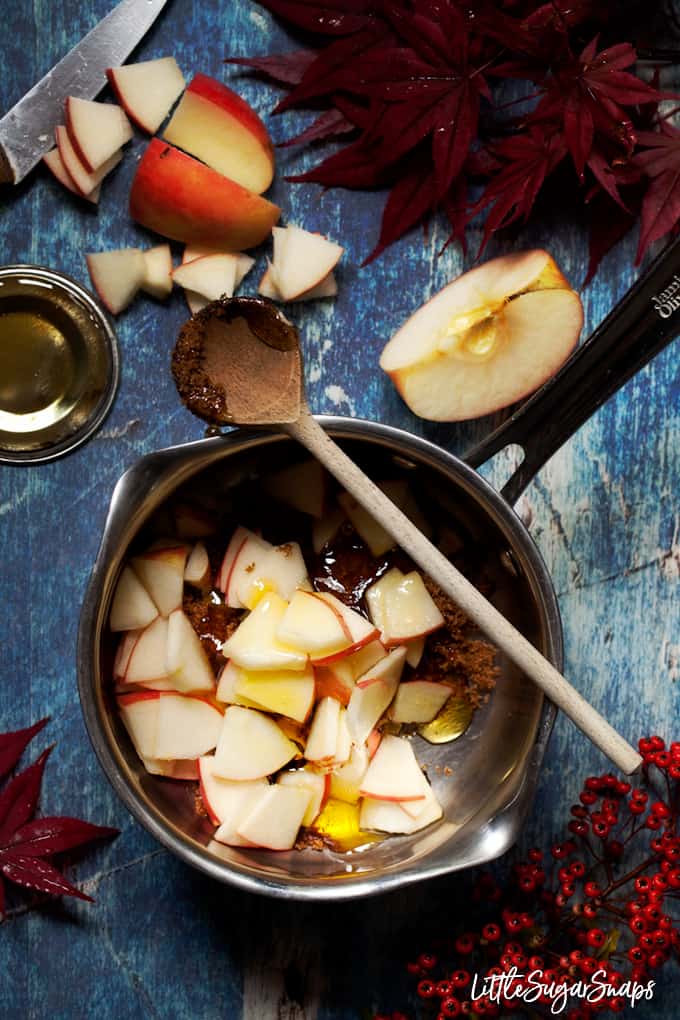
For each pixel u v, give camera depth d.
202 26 0.68
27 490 0.68
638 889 0.64
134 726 0.64
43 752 0.68
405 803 0.65
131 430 0.68
